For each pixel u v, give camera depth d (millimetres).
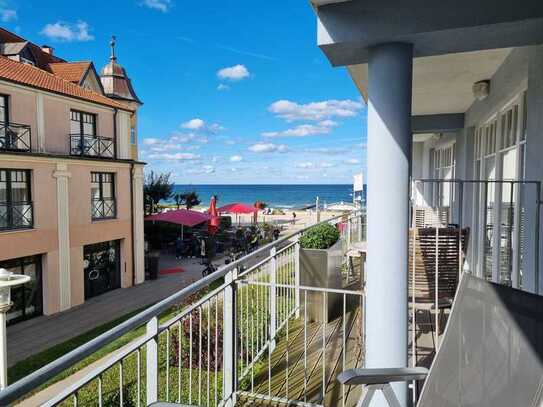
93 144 14102
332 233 5098
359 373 1669
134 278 15383
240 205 23562
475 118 5238
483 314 1688
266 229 23281
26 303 11594
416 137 8906
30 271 11797
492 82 4184
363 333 3279
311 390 2973
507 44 2316
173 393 3551
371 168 2354
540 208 2645
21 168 11430
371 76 2344
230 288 2752
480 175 5129
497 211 4168
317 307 4383
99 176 14422
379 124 2316
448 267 3318
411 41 2256
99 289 14180
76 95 13250
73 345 9172
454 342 1734
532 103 2816
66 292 12562
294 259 4641
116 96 17922
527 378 1413
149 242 21203
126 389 4016
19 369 7762
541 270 2621
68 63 17234
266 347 3590
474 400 1539
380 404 2305
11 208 11242
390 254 2314
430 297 3299
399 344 2338
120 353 1615
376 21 2207
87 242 13500
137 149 18797
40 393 5156
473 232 5234
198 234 21609
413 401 2375
